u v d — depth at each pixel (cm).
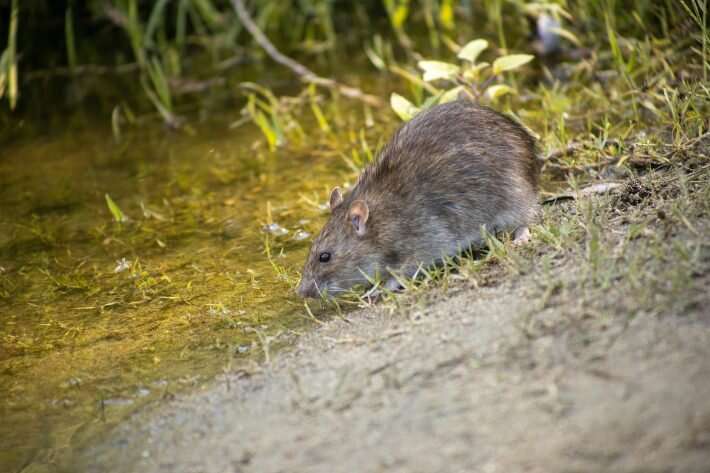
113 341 805
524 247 774
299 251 934
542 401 549
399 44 1581
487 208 849
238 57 1653
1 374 773
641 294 625
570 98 1174
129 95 1543
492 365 598
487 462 516
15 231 1077
